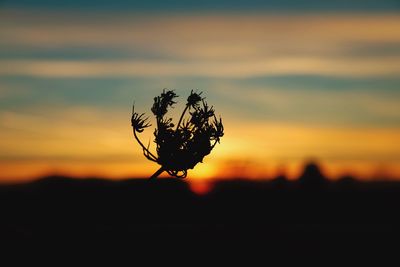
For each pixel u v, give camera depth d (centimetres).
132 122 774
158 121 768
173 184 795
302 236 1479
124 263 987
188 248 1238
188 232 1336
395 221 1819
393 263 1308
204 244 1289
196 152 762
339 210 2086
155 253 1124
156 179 795
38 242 938
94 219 970
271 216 1828
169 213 1367
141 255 1073
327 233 1527
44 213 1005
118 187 849
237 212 1758
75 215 987
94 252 943
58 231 970
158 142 767
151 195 808
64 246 932
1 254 880
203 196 1681
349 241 1434
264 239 1424
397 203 2114
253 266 1239
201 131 765
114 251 999
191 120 768
